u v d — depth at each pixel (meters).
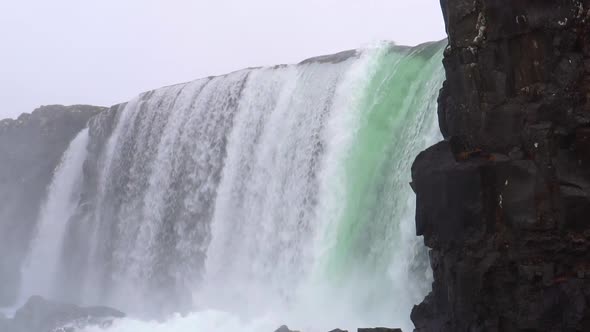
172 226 37.44
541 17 17.95
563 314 17.00
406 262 23.77
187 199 36.66
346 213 27.17
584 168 17.25
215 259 33.44
